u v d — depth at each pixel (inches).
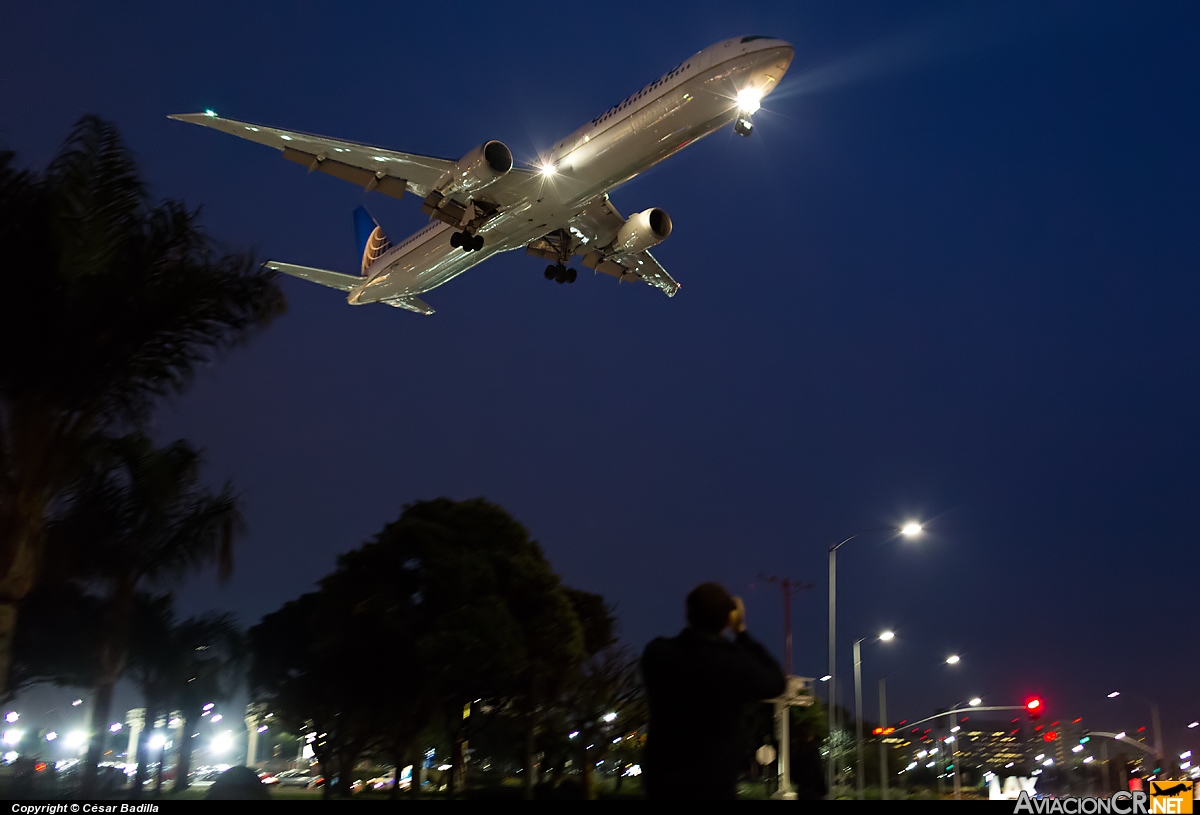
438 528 1272.1
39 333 492.7
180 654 1184.8
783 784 753.0
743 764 145.3
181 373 550.6
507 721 1663.4
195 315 532.7
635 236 1211.9
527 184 1083.3
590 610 1608.0
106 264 507.2
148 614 1119.6
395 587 1258.6
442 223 1323.8
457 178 1080.2
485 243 1224.2
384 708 1242.0
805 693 768.3
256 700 1389.0
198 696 1328.7
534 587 1326.3
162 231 542.3
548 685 1428.4
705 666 141.4
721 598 150.5
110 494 707.4
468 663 1178.6
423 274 1400.1
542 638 1316.4
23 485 495.8
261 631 1357.0
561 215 1119.6
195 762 2285.9
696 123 962.7
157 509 708.7
